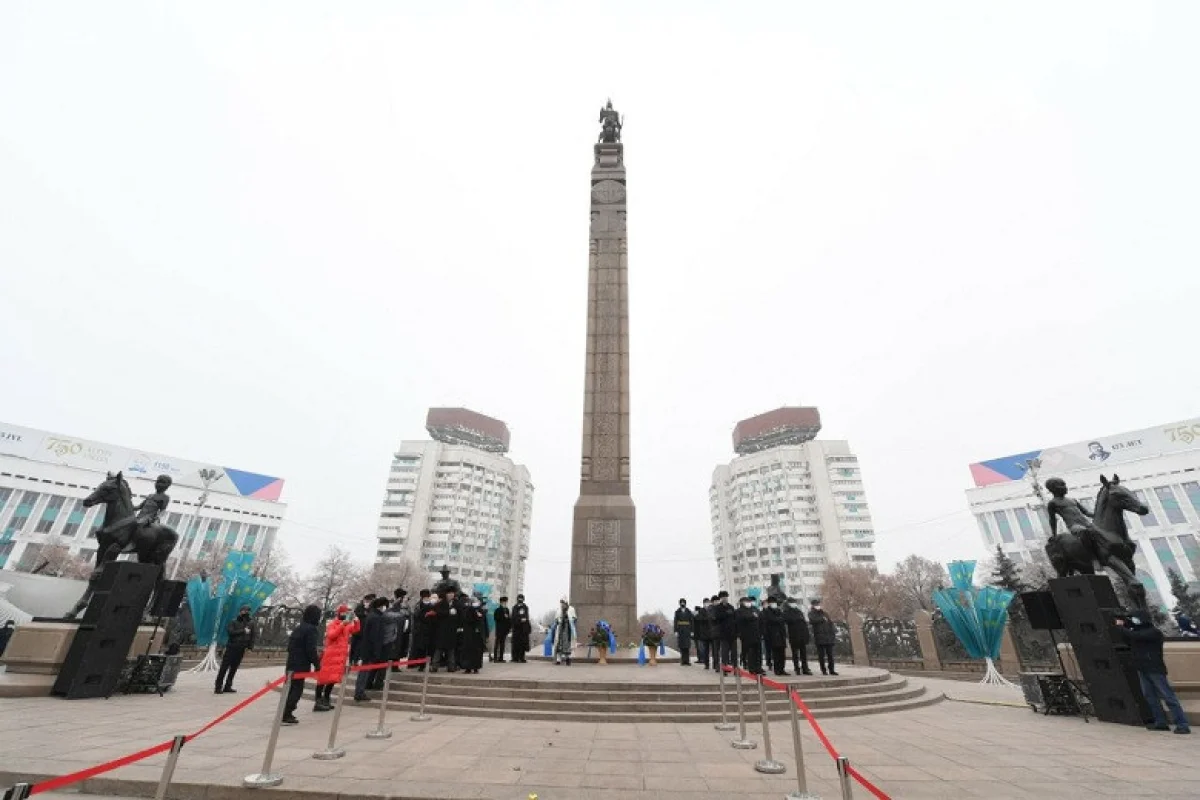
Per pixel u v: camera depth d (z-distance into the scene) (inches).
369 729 329.1
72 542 2748.5
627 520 791.1
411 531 3740.2
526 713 375.2
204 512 3105.3
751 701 406.6
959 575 749.9
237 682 575.8
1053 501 452.1
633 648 724.0
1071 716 407.8
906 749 298.7
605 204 1015.6
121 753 249.3
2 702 372.2
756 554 4128.9
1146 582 2509.8
